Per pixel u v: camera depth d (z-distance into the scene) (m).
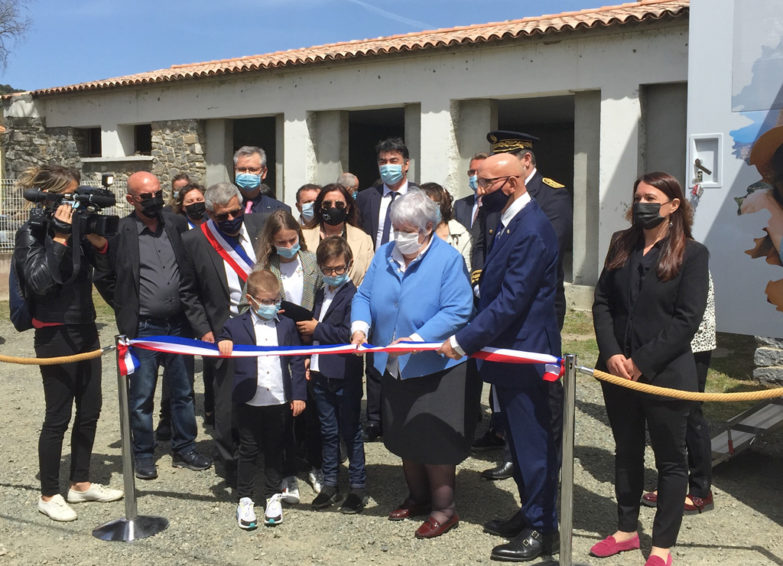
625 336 3.53
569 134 20.09
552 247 3.55
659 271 3.39
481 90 11.16
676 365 3.39
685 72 9.55
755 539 3.86
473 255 4.64
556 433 4.03
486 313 3.48
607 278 3.68
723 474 4.80
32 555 3.66
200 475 4.77
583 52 10.29
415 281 3.77
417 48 11.34
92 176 16.06
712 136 6.10
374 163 20.97
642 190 3.42
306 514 4.16
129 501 3.93
